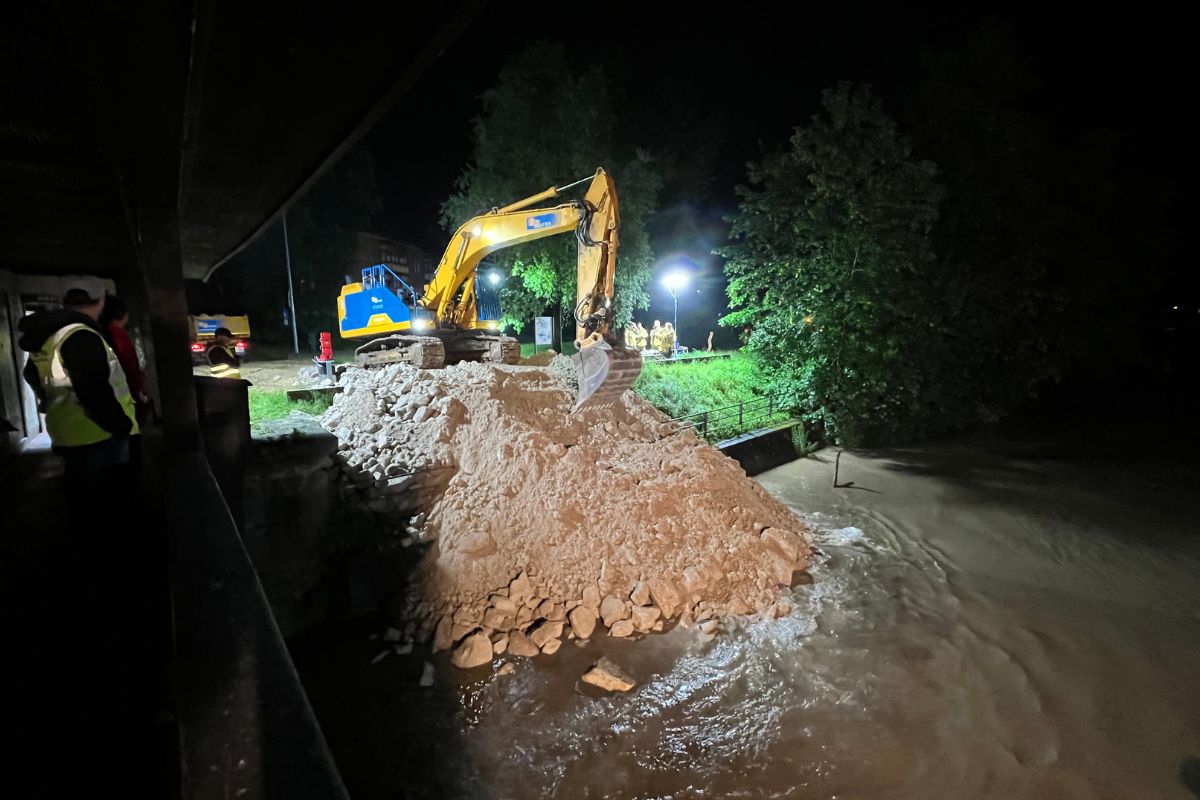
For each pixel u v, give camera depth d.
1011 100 18.25
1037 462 16.39
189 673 1.76
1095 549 10.66
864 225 16.38
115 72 2.72
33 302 7.75
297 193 5.50
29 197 4.77
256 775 1.37
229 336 9.61
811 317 17.36
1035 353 19.16
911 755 5.80
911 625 8.04
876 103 15.78
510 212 12.16
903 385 17.05
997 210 17.48
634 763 5.64
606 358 9.28
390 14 2.68
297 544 7.49
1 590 3.58
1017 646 7.62
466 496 8.71
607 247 9.84
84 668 2.97
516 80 19.39
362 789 5.27
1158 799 5.37
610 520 8.69
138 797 2.31
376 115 3.74
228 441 6.74
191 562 2.43
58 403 4.07
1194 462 16.50
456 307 14.30
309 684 6.56
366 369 12.95
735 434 15.59
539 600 7.82
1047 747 5.94
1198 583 9.41
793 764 5.66
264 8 2.62
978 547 10.71
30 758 2.45
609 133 20.59
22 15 2.40
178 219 4.31
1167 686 6.88
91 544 4.12
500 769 5.54
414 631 7.39
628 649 7.29
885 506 12.78
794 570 9.41
